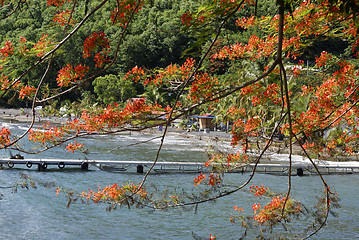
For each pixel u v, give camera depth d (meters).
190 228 26.75
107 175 44.94
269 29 9.84
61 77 6.87
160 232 26.09
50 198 33.00
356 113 10.95
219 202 32.56
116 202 8.64
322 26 9.46
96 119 7.57
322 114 9.73
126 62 146.88
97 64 6.45
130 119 7.41
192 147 71.00
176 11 132.50
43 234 25.16
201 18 5.77
